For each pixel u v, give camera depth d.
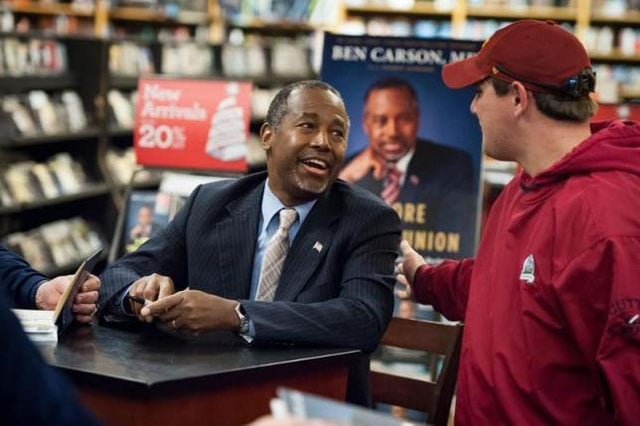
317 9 12.52
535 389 2.39
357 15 11.84
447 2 11.44
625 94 11.27
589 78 2.52
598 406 2.38
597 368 2.32
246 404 2.28
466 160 4.25
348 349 2.57
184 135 4.77
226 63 11.12
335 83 4.34
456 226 4.25
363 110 4.32
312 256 2.80
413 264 3.13
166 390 2.09
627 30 11.30
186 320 2.49
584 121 2.54
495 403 2.45
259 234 2.89
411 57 4.29
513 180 2.69
